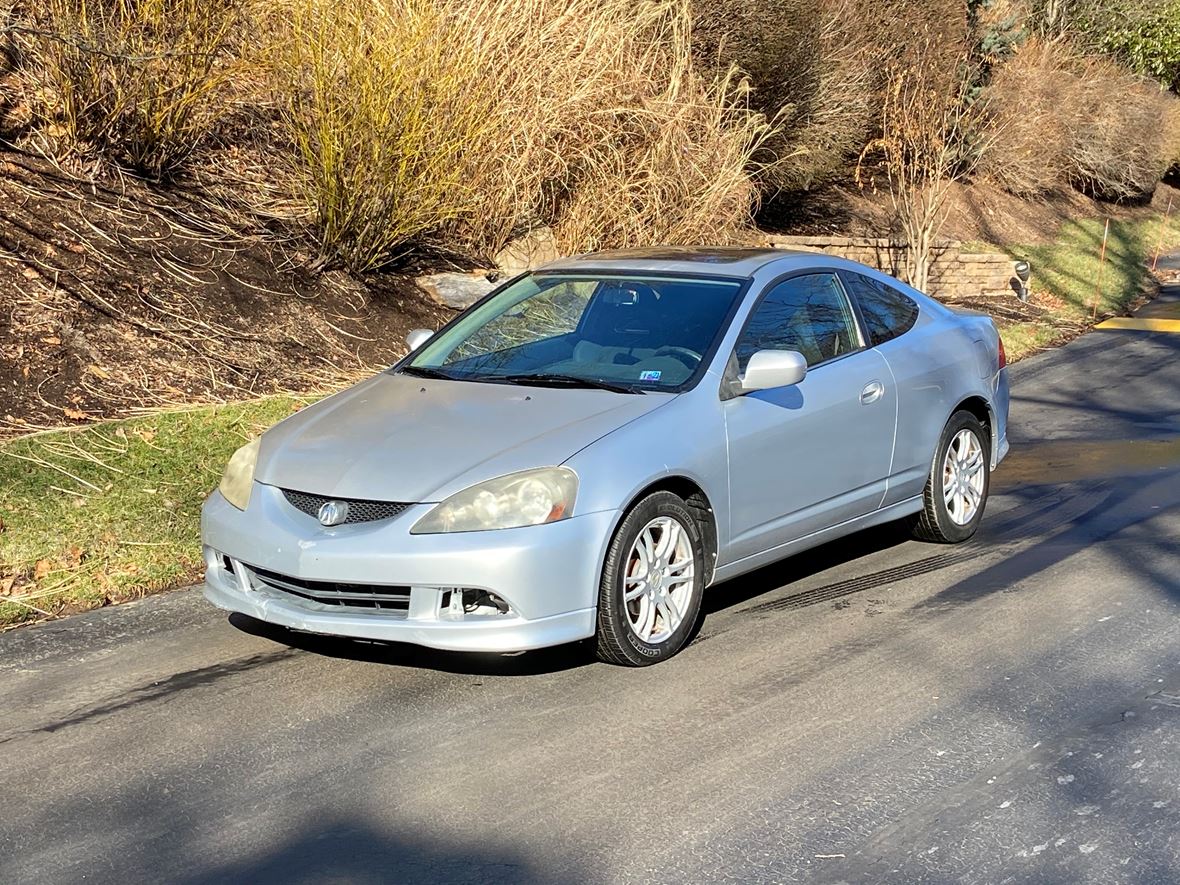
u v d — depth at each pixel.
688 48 13.48
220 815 3.83
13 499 6.67
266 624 5.58
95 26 9.96
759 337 5.73
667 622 5.09
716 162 13.01
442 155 10.56
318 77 9.88
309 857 3.57
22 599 5.81
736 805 3.85
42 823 3.79
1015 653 5.14
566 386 5.46
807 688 4.79
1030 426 10.31
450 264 11.53
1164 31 34.84
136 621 5.66
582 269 6.29
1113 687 4.78
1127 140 29.48
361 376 9.23
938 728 4.41
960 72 22.03
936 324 6.86
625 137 12.51
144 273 9.30
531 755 4.21
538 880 3.44
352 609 4.76
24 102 10.32
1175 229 29.42
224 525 5.04
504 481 4.71
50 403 7.71
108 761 4.21
